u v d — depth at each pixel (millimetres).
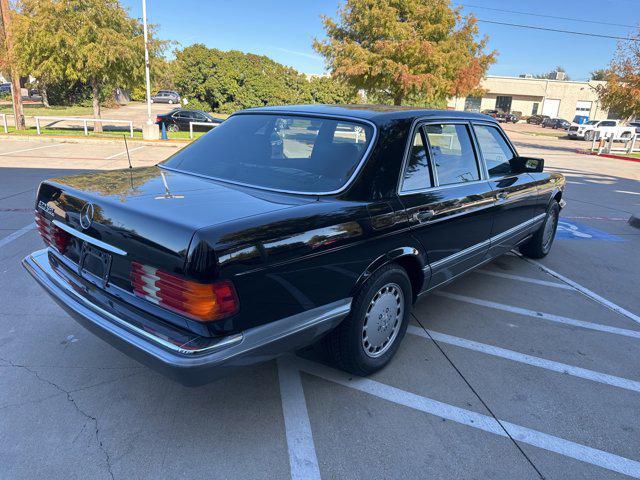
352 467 2328
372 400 2855
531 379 3162
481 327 3893
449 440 2549
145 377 2980
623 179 14602
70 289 2555
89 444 2402
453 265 3584
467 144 3762
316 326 2438
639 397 3018
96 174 3035
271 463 2332
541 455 2473
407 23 20094
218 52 35688
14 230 5859
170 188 2623
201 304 1974
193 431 2527
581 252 6199
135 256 2172
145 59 19344
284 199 2508
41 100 43938
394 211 2826
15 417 2568
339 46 21062
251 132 3297
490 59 23016
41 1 17953
